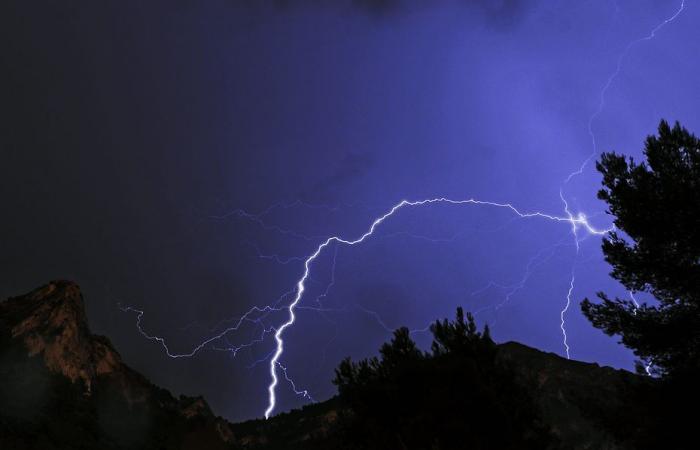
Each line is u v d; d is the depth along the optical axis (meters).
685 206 11.09
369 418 10.13
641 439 10.40
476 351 10.31
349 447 10.56
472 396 9.33
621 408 11.05
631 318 11.38
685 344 10.87
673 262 11.32
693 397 9.88
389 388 10.23
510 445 8.95
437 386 9.78
